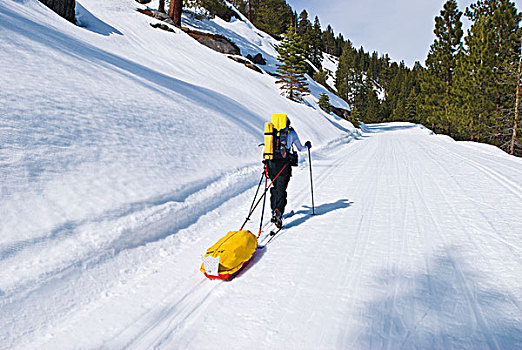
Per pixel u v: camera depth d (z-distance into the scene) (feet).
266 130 13.38
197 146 20.59
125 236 10.68
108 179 12.67
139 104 20.70
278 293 8.51
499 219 13.24
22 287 7.50
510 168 25.53
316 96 106.52
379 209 15.67
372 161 32.86
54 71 18.60
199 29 85.30
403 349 6.27
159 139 18.21
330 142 54.29
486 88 70.59
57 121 13.82
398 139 69.00
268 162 13.34
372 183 21.77
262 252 11.31
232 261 9.44
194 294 8.70
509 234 11.59
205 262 9.09
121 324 7.40
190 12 90.94
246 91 53.57
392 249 10.94
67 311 7.80
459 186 19.53
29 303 7.41
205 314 7.76
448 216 14.05
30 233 8.75
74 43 27.53
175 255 11.29
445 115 92.43
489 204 15.47
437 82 98.37
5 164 10.16
